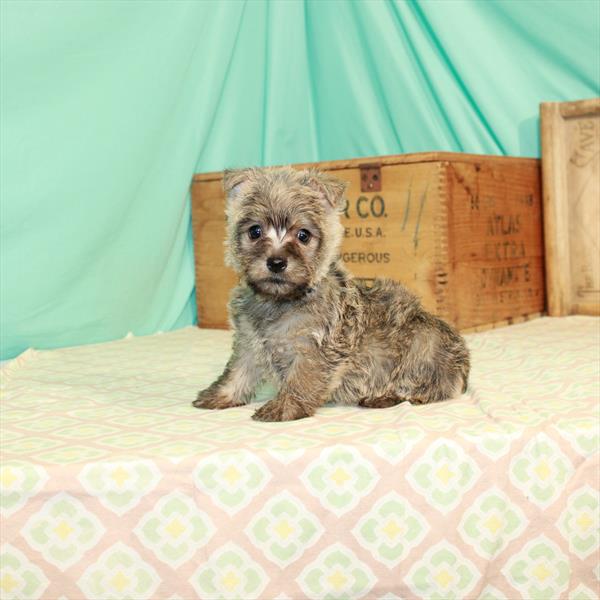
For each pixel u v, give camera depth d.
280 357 0.77
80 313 1.15
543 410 0.72
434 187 1.09
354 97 1.35
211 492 0.61
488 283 1.19
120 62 1.11
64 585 0.60
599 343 1.03
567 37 1.25
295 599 0.62
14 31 1.01
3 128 1.03
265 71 1.34
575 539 0.65
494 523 0.63
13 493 0.60
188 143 1.23
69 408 0.80
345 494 0.62
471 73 1.29
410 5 1.30
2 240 1.06
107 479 0.60
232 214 0.80
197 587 0.61
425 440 0.63
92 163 1.10
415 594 0.62
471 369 0.92
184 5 1.15
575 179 1.28
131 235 1.19
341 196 0.79
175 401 0.82
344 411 0.77
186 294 1.32
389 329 0.80
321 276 0.77
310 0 1.34
